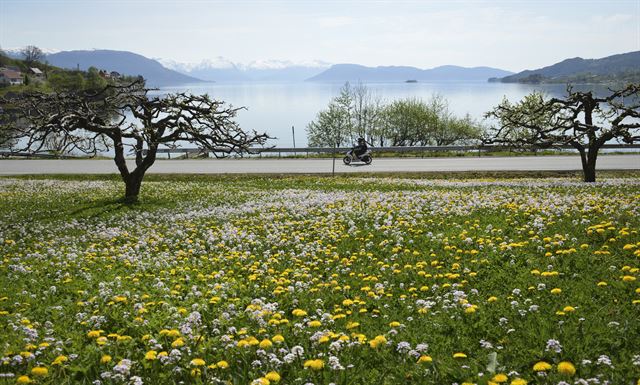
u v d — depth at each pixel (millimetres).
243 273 12078
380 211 18438
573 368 5594
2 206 26188
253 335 7836
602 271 9680
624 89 30250
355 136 79125
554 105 31625
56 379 6496
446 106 80938
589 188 22938
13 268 12977
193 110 27609
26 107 25141
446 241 13047
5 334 7965
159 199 27344
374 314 8641
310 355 6961
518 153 52719
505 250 11734
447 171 40656
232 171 43000
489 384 5562
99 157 56844
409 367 6414
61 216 22828
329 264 12242
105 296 9969
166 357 6781
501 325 7688
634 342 6664
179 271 12289
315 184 32625
